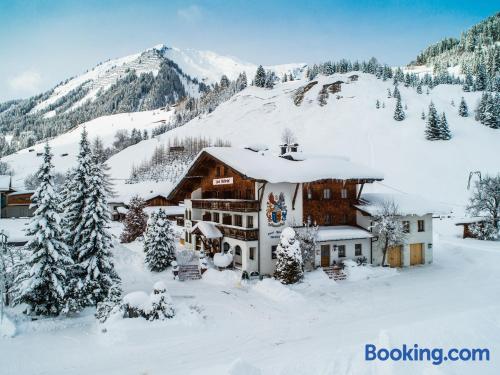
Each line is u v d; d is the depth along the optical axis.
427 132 130.75
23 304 27.56
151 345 20.97
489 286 32.41
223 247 40.66
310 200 39.66
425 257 42.12
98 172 28.97
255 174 34.69
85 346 21.19
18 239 41.69
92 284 27.08
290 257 33.06
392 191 91.88
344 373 13.09
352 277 35.31
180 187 47.59
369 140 139.00
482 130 134.38
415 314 25.12
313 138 157.62
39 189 25.44
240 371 12.97
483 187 55.72
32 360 19.36
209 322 24.45
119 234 58.06
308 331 22.75
